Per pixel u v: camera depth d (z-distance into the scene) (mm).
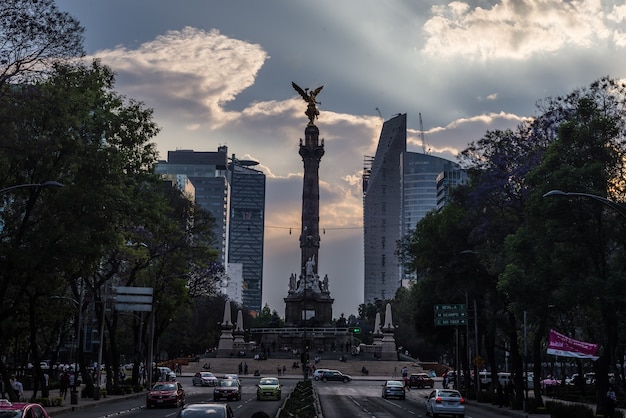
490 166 63000
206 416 26141
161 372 107062
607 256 50969
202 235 86562
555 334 49562
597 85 49156
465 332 86312
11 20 42219
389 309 155875
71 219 46969
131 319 98812
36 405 26094
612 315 46312
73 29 43969
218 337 178250
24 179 46906
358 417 49406
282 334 165000
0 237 47938
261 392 66812
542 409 55500
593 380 108500
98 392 64375
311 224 171250
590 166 44844
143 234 69750
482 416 54812
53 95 45188
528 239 48844
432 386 111125
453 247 73938
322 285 172250
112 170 49531
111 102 56719
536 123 59875
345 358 145375
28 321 65500
